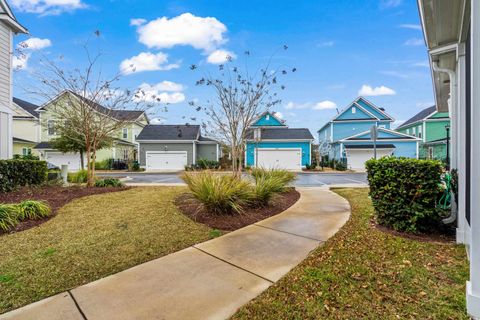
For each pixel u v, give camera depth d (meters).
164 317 1.98
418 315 1.96
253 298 2.24
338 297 2.23
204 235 3.90
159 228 4.20
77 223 4.45
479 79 1.98
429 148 25.86
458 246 3.30
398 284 2.40
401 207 3.87
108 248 3.38
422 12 3.31
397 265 2.78
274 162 22.48
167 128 25.36
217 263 2.94
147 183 11.85
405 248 3.26
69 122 8.44
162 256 3.15
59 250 3.30
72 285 2.47
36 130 23.06
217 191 4.79
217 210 4.83
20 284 2.47
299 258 3.05
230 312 2.05
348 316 1.98
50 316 2.00
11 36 8.59
